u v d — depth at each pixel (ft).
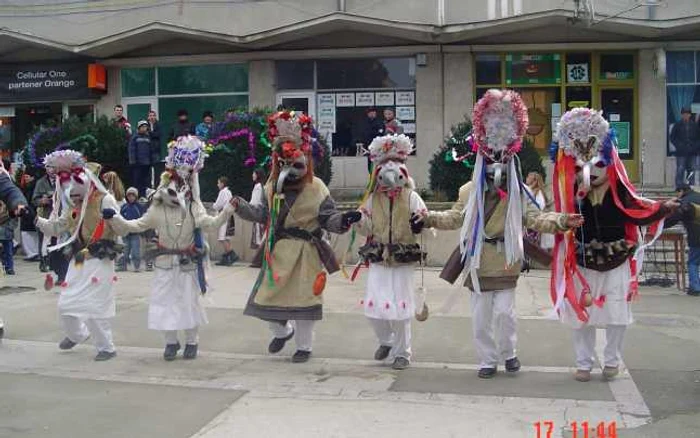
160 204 24.63
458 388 21.35
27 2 63.98
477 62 58.23
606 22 53.47
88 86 62.18
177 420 18.95
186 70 61.67
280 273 23.67
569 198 21.67
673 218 21.83
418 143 58.18
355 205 48.88
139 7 62.08
